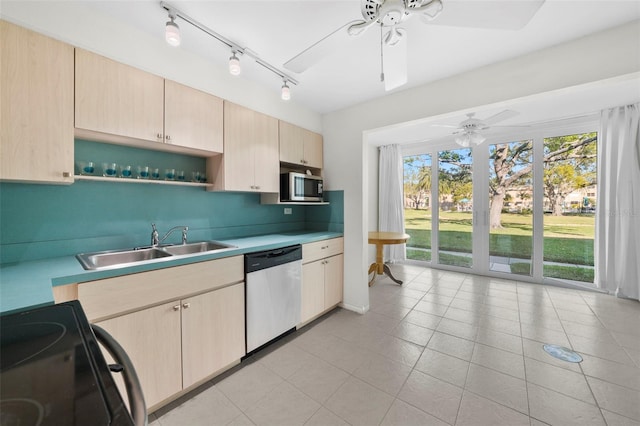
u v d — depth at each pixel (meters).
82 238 1.67
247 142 2.23
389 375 1.76
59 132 1.32
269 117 2.43
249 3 1.42
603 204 3.16
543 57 1.81
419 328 2.43
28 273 1.19
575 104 2.89
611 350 2.01
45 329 0.65
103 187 1.75
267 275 2.04
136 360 1.36
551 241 3.66
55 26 1.33
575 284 3.46
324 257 2.67
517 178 3.89
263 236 2.61
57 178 1.32
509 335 2.27
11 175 1.19
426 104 2.32
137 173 1.87
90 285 1.22
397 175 4.82
